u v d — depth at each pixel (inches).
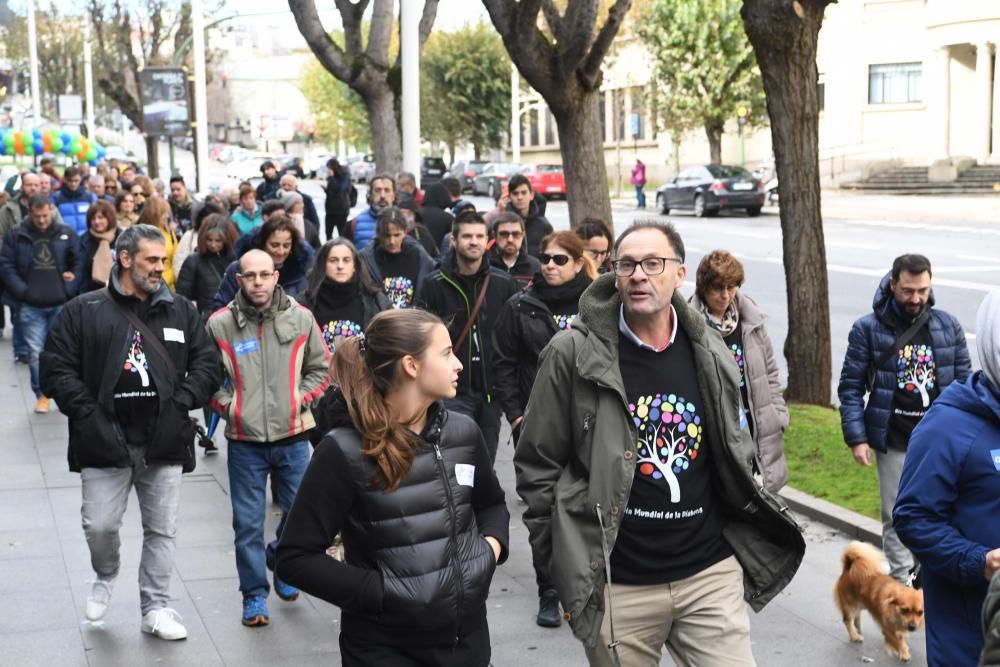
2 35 2511.1
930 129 1749.5
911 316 249.8
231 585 272.7
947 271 824.3
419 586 136.6
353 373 137.9
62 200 601.6
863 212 1384.1
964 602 142.7
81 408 225.8
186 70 1138.0
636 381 157.8
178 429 231.0
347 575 136.1
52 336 226.8
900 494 145.4
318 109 3560.5
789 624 246.7
